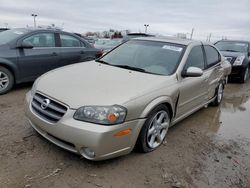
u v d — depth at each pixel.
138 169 2.96
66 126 2.64
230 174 3.10
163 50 4.11
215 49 5.42
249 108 6.07
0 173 2.65
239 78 8.99
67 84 3.06
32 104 3.12
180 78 3.70
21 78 5.53
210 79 4.78
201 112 5.38
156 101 3.10
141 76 3.45
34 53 5.65
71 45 6.56
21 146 3.18
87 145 2.59
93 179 2.70
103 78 3.28
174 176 2.91
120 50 4.46
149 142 3.28
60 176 2.69
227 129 4.56
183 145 3.69
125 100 2.77
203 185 2.83
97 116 2.62
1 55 5.10
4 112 4.27
